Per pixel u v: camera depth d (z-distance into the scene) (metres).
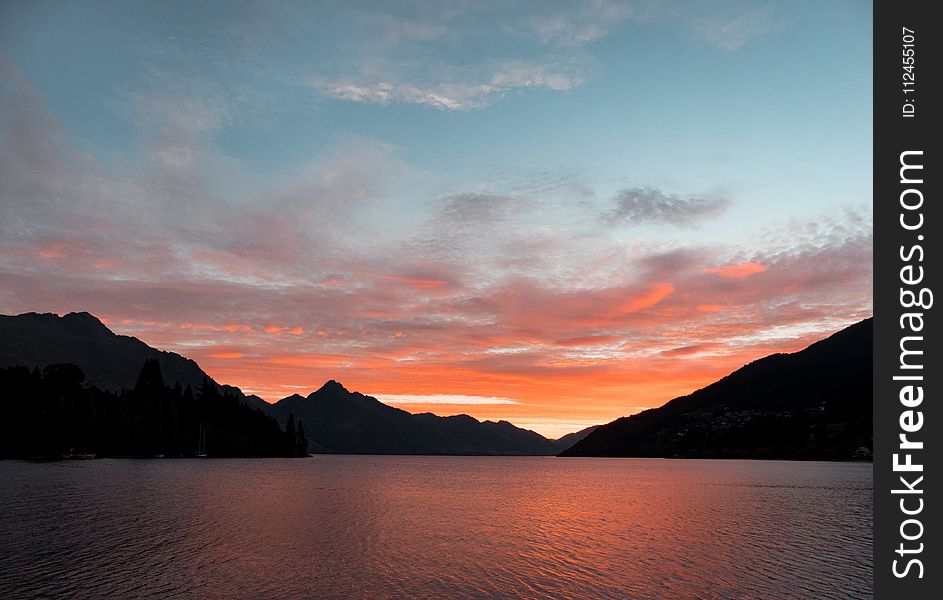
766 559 46.66
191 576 39.38
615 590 37.22
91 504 78.31
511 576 40.56
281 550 48.59
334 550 49.00
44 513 68.50
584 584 38.59
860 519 72.94
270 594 35.53
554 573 41.56
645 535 59.88
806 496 108.88
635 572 42.00
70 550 47.25
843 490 124.06
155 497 90.19
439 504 93.19
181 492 100.25
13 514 67.50
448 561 45.22
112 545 49.50
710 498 105.94
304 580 38.81
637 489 132.25
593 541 55.81
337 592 36.19
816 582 39.44
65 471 148.12
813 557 47.53
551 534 60.41
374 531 60.66
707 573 41.72
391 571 41.66
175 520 65.31
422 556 47.09
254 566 42.47
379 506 87.31
